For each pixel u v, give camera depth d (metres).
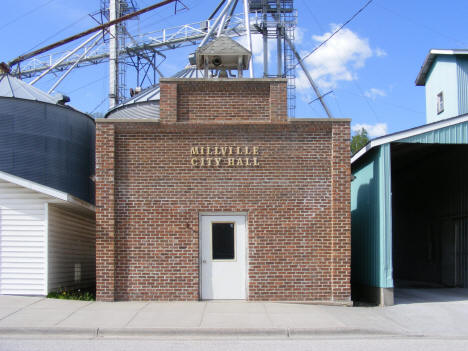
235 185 13.95
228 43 15.97
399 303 14.48
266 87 14.29
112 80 35.72
